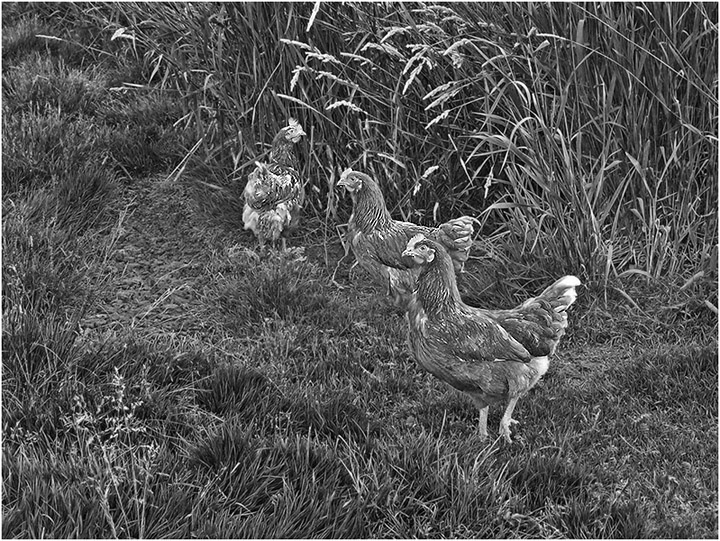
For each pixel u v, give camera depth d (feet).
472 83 12.44
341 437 10.87
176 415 10.96
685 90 12.50
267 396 11.13
